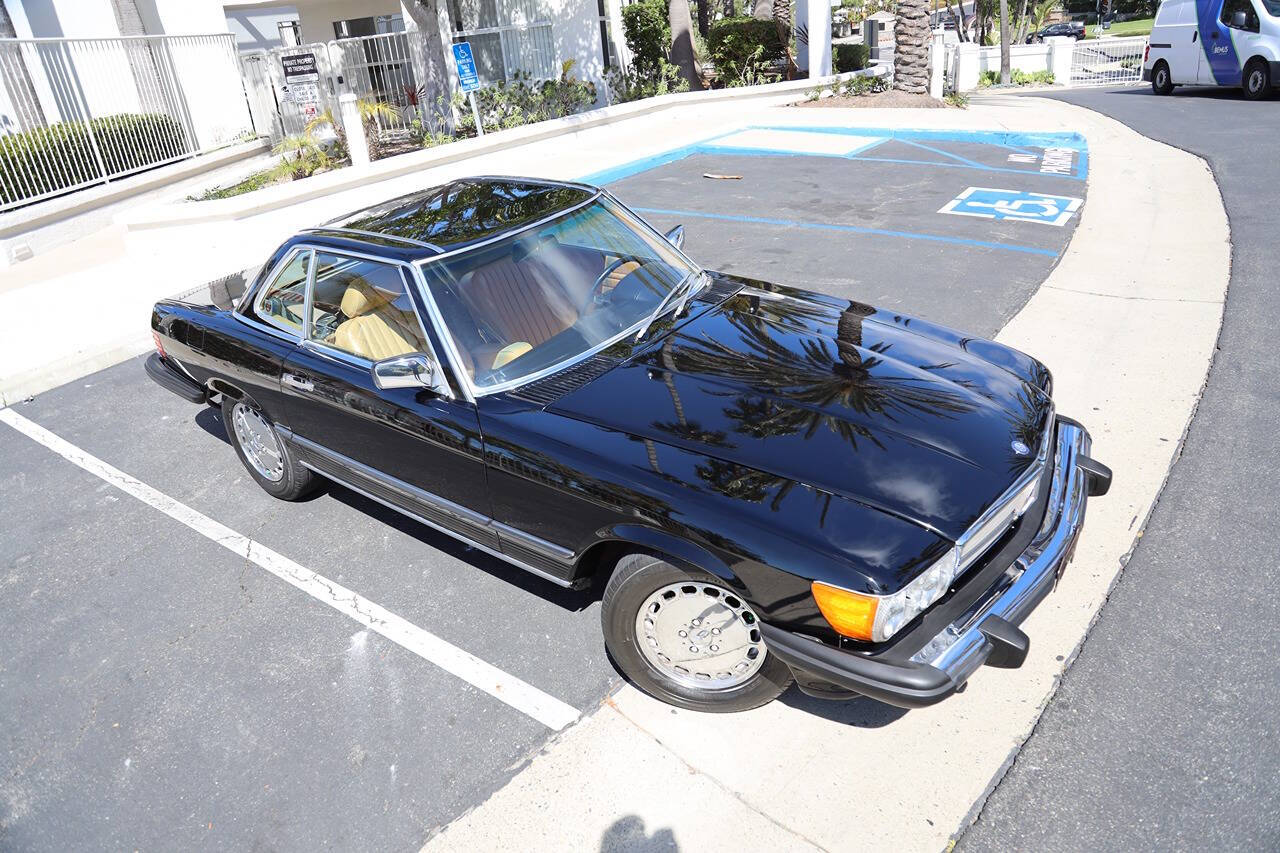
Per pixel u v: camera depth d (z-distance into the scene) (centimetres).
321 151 1309
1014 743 298
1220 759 285
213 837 295
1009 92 2373
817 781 291
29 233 1114
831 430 308
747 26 2125
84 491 531
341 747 325
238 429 499
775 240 879
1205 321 609
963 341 389
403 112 1521
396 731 330
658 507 292
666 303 407
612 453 312
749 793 289
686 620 307
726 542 277
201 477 535
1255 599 351
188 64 1387
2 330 836
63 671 381
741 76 2088
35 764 334
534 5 1767
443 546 443
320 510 486
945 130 1412
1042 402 344
